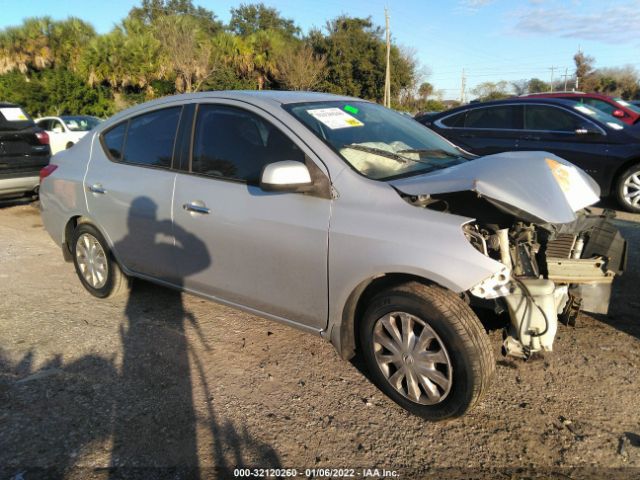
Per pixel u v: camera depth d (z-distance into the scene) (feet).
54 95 91.04
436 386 9.12
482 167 9.39
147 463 8.50
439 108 162.71
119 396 10.31
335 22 126.82
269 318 11.19
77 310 14.38
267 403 10.03
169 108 12.74
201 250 11.70
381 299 9.38
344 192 9.62
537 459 8.45
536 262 10.09
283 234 10.18
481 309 11.03
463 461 8.46
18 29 94.89
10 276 17.28
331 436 9.11
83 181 14.29
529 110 25.62
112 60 91.56
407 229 8.84
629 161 23.31
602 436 8.89
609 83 173.68
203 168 11.74
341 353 10.05
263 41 108.27
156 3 187.01
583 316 13.14
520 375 10.70
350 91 128.16
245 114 11.25
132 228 13.16
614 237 10.30
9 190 25.85
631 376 10.52
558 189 9.09
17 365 11.53
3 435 9.18
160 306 14.53
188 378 10.91
